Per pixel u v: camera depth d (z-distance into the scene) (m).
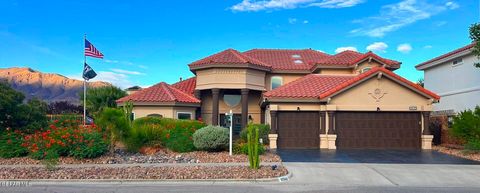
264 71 28.81
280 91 22.89
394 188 11.21
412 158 17.33
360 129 22.20
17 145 17.06
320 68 28.23
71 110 47.56
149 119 22.30
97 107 40.56
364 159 16.97
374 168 14.42
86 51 30.33
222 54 28.56
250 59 28.55
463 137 19.50
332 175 13.12
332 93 21.84
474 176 12.98
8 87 19.17
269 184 11.72
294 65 30.64
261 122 29.47
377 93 22.12
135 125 19.19
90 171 13.50
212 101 28.41
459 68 25.52
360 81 22.02
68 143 16.77
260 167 14.32
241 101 28.48
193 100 27.28
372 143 22.11
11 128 18.64
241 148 18.27
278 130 22.58
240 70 27.28
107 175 12.72
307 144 22.45
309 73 30.03
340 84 23.02
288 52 34.09
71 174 12.89
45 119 20.52
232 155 17.64
